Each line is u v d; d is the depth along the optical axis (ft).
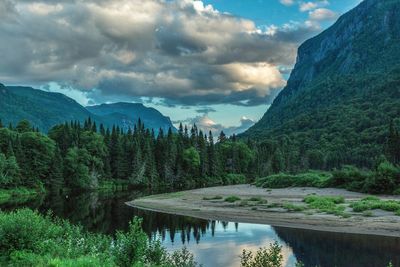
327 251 102.58
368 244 108.99
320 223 142.31
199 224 153.38
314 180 298.15
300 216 159.22
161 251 71.36
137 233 62.95
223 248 109.70
